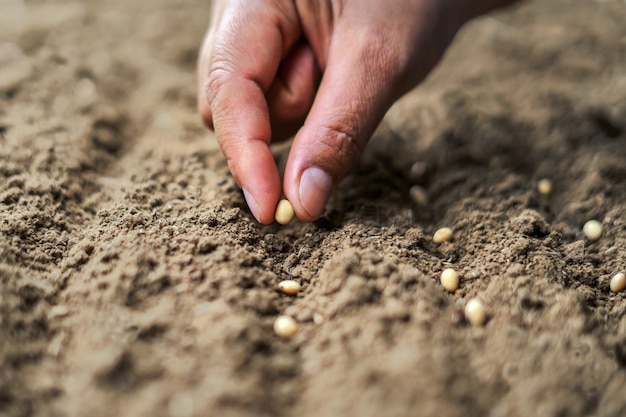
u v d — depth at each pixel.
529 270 0.41
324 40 0.45
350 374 0.37
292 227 0.44
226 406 0.37
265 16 0.43
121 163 0.48
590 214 0.45
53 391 0.37
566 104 0.51
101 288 0.39
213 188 0.45
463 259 0.43
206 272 0.40
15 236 0.41
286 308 0.40
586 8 0.63
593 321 0.39
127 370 0.37
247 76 0.43
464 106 0.51
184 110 0.52
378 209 0.45
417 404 0.37
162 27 0.60
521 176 0.47
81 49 0.56
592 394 0.37
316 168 0.42
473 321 0.39
